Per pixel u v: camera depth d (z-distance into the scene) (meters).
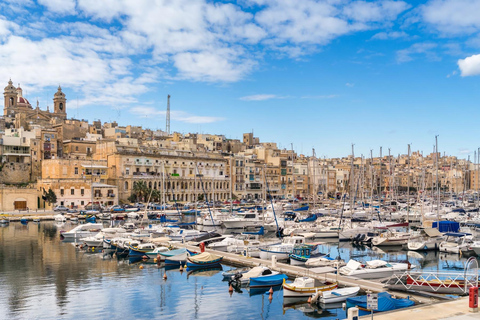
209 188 174.00
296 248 58.72
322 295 40.16
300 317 38.12
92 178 142.88
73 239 79.50
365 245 77.38
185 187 165.75
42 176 146.12
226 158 185.50
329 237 82.69
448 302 32.97
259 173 197.62
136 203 140.12
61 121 193.12
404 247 74.25
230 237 73.94
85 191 137.88
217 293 45.25
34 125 182.25
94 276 52.44
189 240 75.94
